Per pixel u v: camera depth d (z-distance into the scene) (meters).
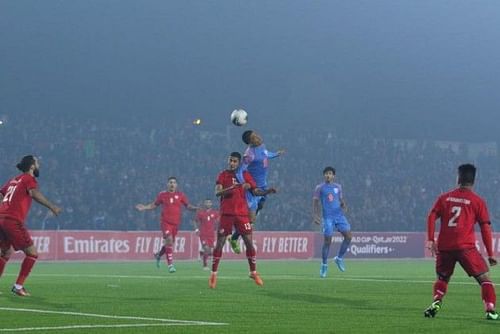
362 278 26.16
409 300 17.67
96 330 11.95
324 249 27.95
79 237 43.72
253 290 20.09
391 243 52.53
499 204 70.38
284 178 66.44
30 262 17.92
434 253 14.25
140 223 58.41
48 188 57.38
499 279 27.12
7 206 17.62
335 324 13.09
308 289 20.50
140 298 17.70
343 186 68.00
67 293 18.88
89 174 60.94
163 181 62.47
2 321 13.16
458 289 20.64
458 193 14.08
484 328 12.63
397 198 67.69
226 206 20.84
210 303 16.69
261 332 11.94
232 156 20.73
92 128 65.81
